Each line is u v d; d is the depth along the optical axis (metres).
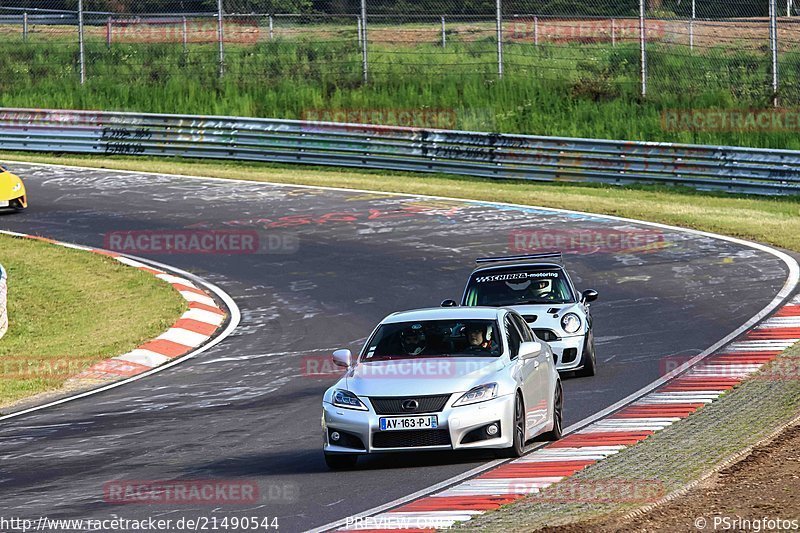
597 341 60.41
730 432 37.75
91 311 75.88
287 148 128.38
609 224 94.56
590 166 114.19
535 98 139.50
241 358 61.97
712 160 108.75
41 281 83.12
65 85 152.25
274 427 45.28
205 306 75.44
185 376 58.47
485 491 31.75
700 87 135.88
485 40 155.50
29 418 50.38
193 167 126.25
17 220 102.19
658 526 26.89
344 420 35.50
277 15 151.12
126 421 48.41
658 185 111.44
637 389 47.75
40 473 38.88
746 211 98.62
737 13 153.00
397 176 122.00
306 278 81.50
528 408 37.09
